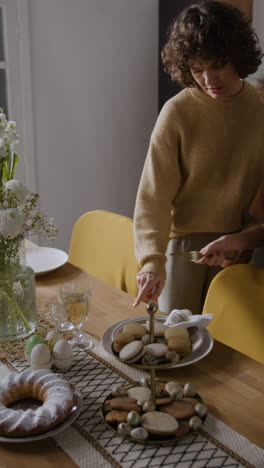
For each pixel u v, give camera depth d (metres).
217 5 1.39
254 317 1.38
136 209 1.62
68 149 3.33
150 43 3.53
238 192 1.67
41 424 0.91
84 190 3.47
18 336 1.30
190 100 1.59
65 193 3.39
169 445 0.91
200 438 0.92
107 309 1.45
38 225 1.28
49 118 3.21
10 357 1.23
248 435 0.94
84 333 1.32
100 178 3.53
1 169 1.25
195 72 1.45
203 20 1.35
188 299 1.82
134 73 3.51
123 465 0.86
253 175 1.67
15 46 2.98
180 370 1.15
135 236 1.57
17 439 0.90
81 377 1.13
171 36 1.46
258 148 1.63
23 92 3.06
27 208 1.26
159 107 3.67
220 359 1.19
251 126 1.60
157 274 1.44
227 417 0.99
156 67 3.61
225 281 1.44
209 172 1.65
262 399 1.04
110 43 3.35
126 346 0.96
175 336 1.00
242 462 0.86
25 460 0.88
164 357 0.95
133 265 1.84
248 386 1.09
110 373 1.14
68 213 3.44
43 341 1.21
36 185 3.25
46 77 3.14
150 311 0.98
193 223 1.73
